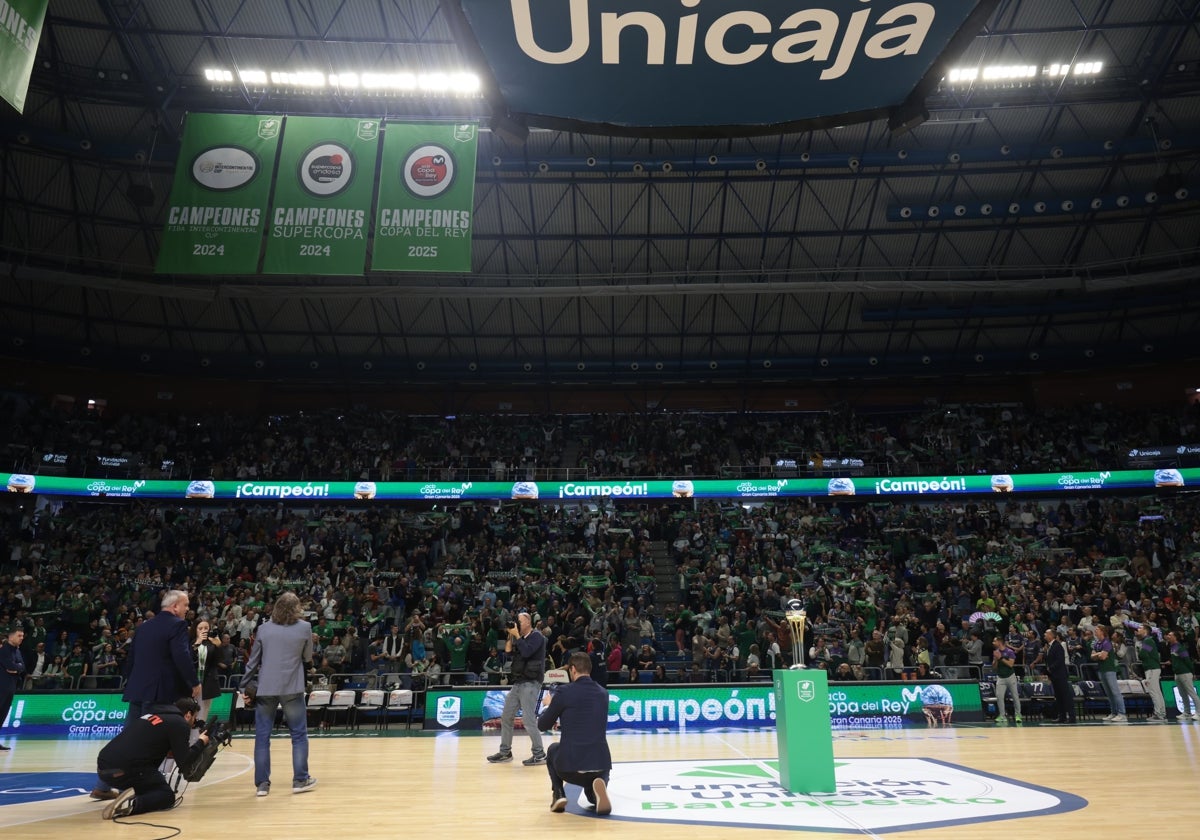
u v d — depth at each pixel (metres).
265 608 19.14
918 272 27.77
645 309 30.11
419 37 20.27
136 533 25.30
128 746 5.80
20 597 20.34
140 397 30.53
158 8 19.83
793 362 31.25
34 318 28.12
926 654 16.38
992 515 27.02
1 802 6.37
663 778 7.47
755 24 6.27
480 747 11.22
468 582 22.55
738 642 17.97
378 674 16.33
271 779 7.77
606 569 22.59
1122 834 4.80
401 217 15.17
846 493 27.36
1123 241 26.59
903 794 6.35
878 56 6.51
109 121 22.52
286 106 21.33
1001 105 21.25
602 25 6.25
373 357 31.27
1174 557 23.45
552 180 25.23
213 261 15.02
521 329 30.69
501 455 30.47
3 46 8.50
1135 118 22.61
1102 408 30.38
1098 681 15.70
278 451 29.53
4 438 26.78
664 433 31.48
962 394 32.34
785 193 25.86
